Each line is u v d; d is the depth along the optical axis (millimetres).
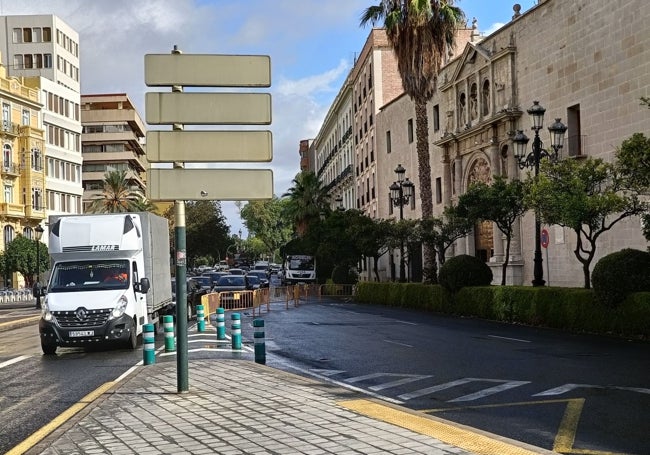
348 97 71062
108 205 80438
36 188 67688
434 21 33594
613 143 26359
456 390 10727
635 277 18234
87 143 105438
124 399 10016
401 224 36469
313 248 55469
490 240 37938
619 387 10531
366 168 62062
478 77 37438
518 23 33438
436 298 30766
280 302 43250
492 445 6664
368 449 6617
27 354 18000
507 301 24438
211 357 15602
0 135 63438
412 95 34438
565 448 6922
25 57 80750
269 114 10281
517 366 13172
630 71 25266
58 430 7949
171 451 6859
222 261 157375
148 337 14648
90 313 17359
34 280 59531
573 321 20438
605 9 26656
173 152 10141
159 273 22297
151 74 10094
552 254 30531
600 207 19328
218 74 10227
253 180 10273
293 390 10430
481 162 37875
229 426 7938
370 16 35000
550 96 30656
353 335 20391
